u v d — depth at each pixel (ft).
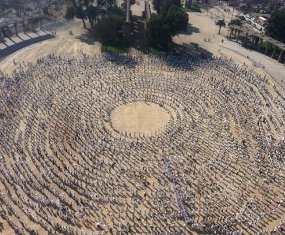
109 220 233.96
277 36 463.42
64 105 339.57
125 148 293.02
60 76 382.42
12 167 269.23
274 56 452.35
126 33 458.09
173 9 455.22
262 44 478.18
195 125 321.32
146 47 456.04
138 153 288.30
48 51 433.89
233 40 492.13
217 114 335.67
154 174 269.44
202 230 230.07
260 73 407.64
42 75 382.42
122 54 435.12
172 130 315.78
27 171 266.77
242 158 286.05
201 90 369.91
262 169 276.00
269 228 233.96
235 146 296.92
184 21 449.48
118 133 310.65
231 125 321.93
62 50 437.58
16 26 483.10
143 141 302.04
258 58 443.32
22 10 560.20
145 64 414.62
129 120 327.47
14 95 347.77
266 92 370.73
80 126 314.55
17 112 325.62
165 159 283.18
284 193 258.16
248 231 231.50
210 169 275.39
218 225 232.32
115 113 335.47
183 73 399.65
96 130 311.47
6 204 240.94
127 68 404.16
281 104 352.90
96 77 385.09
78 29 499.92
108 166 274.36
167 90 369.91
